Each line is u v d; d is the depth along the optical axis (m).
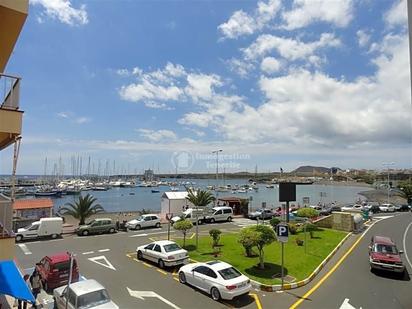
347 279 16.67
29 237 27.41
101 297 11.73
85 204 33.44
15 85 8.15
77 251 23.23
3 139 9.32
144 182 124.38
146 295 14.34
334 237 27.30
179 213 40.75
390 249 18.61
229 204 44.22
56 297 12.92
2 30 8.33
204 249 22.50
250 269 17.62
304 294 14.50
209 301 13.65
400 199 74.75
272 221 29.45
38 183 114.12
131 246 24.84
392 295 14.45
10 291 10.18
